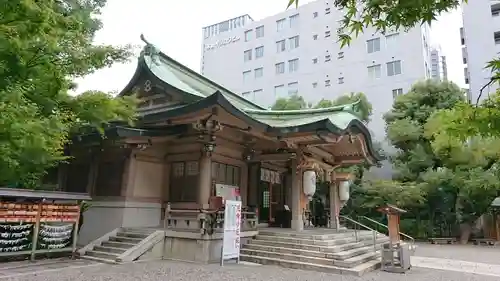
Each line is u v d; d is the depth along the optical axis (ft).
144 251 37.27
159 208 46.52
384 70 115.24
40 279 26.68
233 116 38.60
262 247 39.50
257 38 146.61
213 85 61.11
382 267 35.86
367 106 97.76
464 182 76.59
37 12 16.79
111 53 28.22
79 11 26.63
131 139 41.60
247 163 52.31
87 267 32.35
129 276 28.60
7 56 18.56
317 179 56.70
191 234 37.93
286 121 49.55
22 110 18.15
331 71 125.08
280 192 58.80
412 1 9.87
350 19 11.59
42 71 21.81
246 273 31.14
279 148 49.42
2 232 32.42
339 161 59.47
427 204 86.94
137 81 49.60
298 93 129.80
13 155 24.34
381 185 84.33
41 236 35.06
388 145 103.71
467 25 102.37
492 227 84.43
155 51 50.19
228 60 151.84
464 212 82.84
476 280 32.53
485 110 10.40
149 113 43.04
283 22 141.90
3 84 19.12
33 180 39.99
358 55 120.67
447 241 80.43
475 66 98.32
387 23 11.05
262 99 137.80
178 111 38.99
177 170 46.98
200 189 42.42
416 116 95.61
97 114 27.55
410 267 38.27
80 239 45.24
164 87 46.78
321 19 132.46
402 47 113.50
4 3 15.85
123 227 42.11
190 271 31.40
